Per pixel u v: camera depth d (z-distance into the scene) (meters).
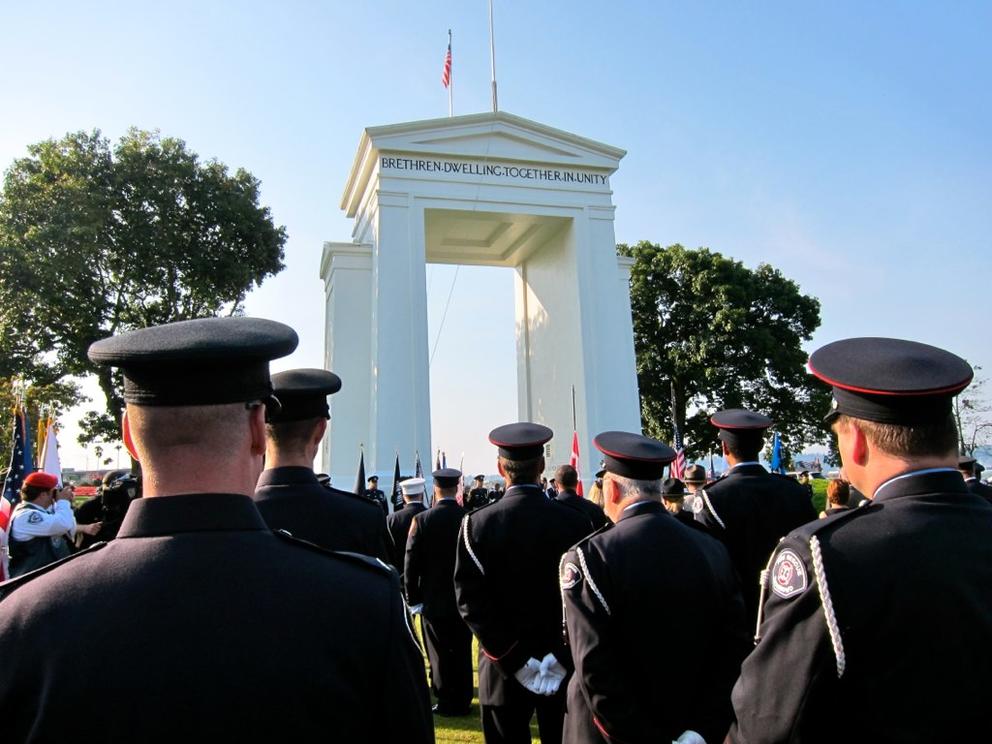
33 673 1.71
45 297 32.97
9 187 33.56
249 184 39.50
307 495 4.40
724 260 47.00
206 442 1.96
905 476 2.59
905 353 2.74
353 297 30.17
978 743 2.21
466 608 5.36
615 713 3.69
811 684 2.38
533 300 35.12
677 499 8.67
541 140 30.55
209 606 1.79
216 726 1.67
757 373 45.97
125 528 1.95
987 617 2.28
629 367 29.86
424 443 26.98
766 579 2.68
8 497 11.73
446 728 8.16
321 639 1.82
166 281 36.72
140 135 36.62
